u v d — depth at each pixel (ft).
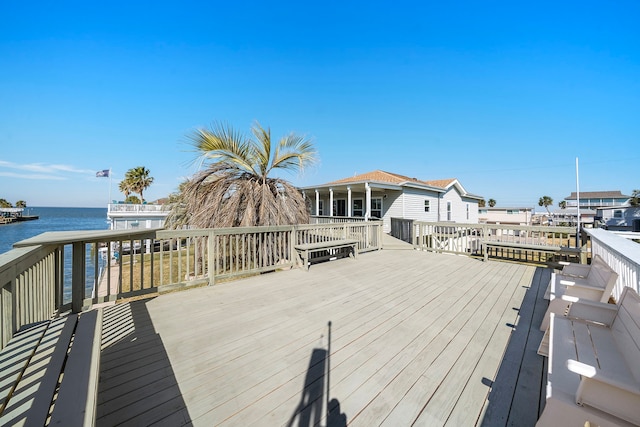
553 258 20.76
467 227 24.32
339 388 6.48
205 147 22.65
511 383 6.70
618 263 11.57
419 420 5.56
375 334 9.21
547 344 7.91
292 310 11.31
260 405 5.91
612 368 5.25
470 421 5.54
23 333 6.31
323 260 21.67
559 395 4.55
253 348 8.26
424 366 7.40
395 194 49.49
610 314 7.08
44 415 3.58
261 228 17.07
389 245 30.55
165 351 8.05
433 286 14.83
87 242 11.30
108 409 5.69
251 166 24.39
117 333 9.18
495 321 10.34
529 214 118.11
